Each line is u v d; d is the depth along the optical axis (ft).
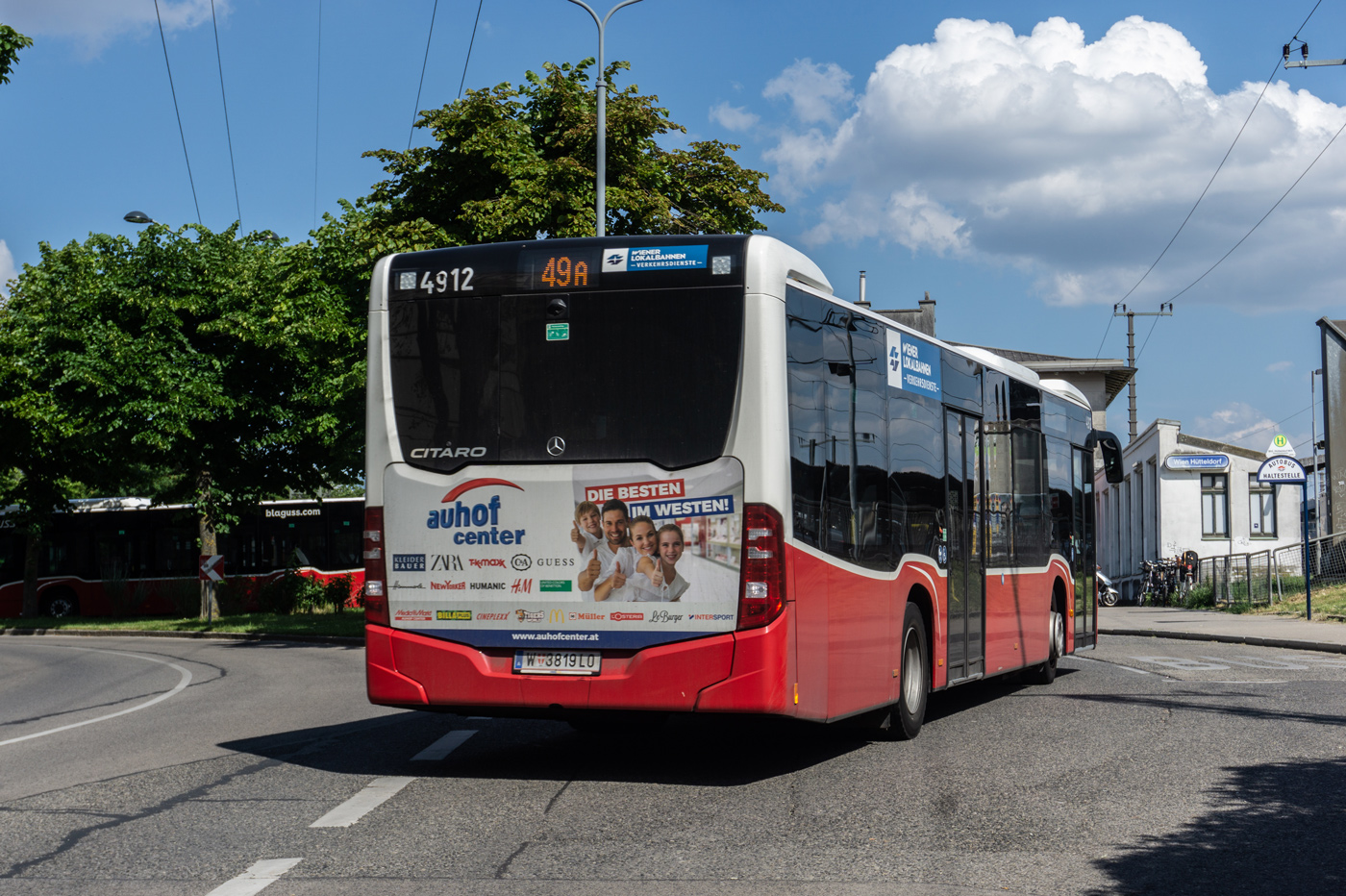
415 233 77.87
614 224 82.84
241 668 63.52
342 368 83.87
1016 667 41.52
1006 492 41.16
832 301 28.12
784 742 31.63
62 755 32.07
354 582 124.06
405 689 26.40
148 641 94.48
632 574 25.16
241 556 124.88
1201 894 17.10
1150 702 39.42
